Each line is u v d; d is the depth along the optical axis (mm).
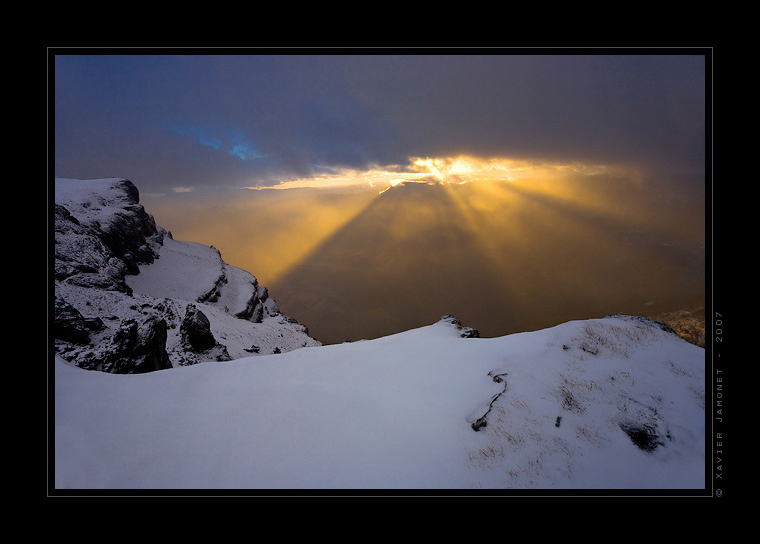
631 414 5938
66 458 5246
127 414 6770
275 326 77000
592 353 7695
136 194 103438
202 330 37156
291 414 7207
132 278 71375
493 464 5539
